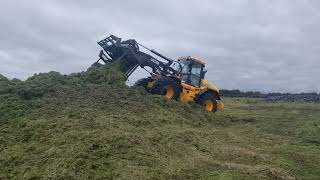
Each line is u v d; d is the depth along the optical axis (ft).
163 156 28.86
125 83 50.96
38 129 31.76
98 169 25.14
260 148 35.73
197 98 57.93
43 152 27.63
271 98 107.55
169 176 25.30
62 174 23.89
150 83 55.77
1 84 42.73
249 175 26.40
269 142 38.91
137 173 24.91
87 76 51.42
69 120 33.71
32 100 39.47
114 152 27.71
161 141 32.07
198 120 46.50
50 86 44.24
